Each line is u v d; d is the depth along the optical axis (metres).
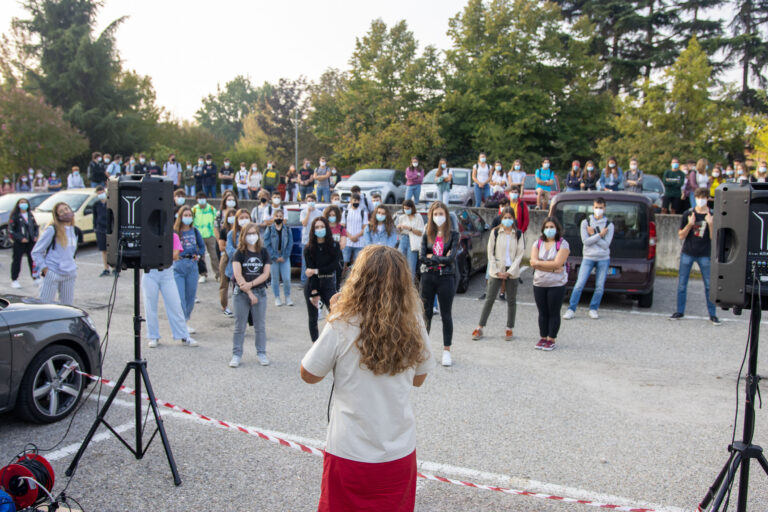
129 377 6.56
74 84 43.62
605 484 4.24
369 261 2.70
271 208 11.62
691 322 9.24
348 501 2.63
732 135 26.88
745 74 39.53
